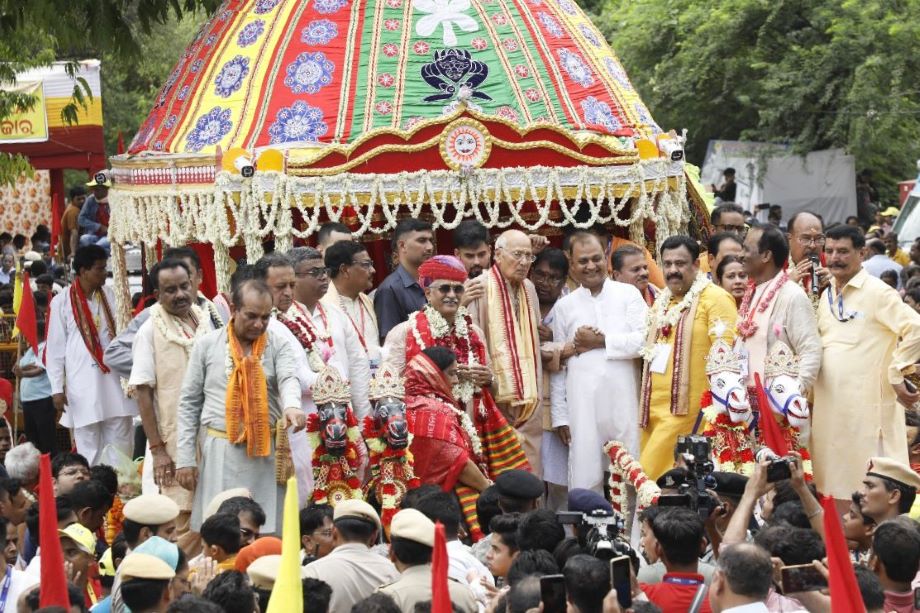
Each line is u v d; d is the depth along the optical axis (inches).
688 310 385.1
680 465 306.7
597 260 404.8
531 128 448.5
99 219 848.9
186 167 461.1
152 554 254.8
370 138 444.5
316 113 473.1
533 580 225.3
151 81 1334.9
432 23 489.4
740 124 1279.5
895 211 1162.6
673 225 481.7
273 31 492.7
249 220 445.7
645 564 273.4
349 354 381.1
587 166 454.3
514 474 317.7
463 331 385.1
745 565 217.2
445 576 186.1
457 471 363.6
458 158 444.1
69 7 510.6
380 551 304.8
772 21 1208.8
